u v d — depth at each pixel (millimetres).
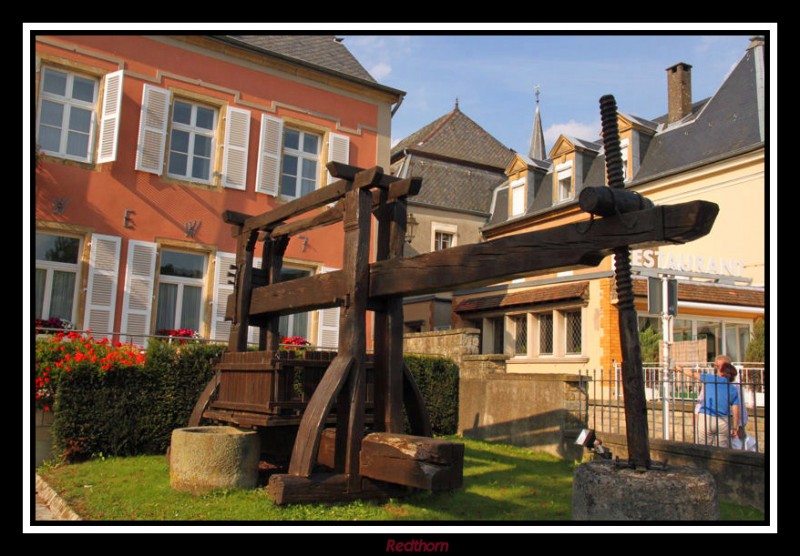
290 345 12445
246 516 5098
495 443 10391
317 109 15875
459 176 24812
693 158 17094
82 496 5895
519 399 10008
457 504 5762
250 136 14828
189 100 14195
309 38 16953
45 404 7961
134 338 12789
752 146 15242
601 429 8391
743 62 17531
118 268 12719
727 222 16078
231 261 14203
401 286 5516
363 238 5973
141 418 8406
